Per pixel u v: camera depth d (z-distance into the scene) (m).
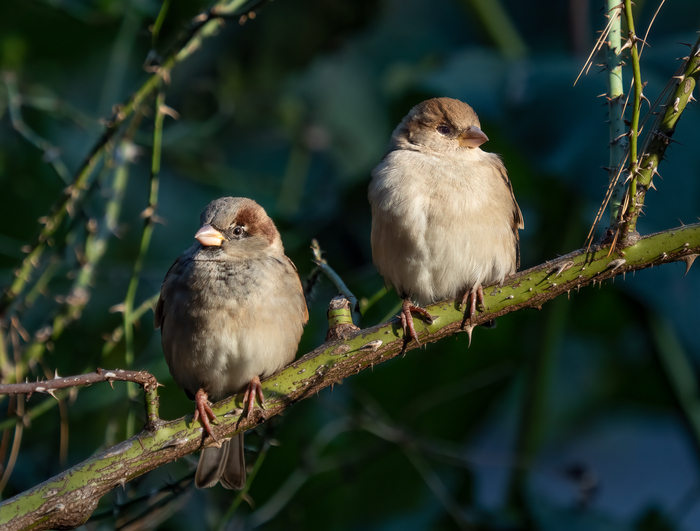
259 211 8.16
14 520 5.12
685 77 5.70
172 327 7.73
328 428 9.29
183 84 12.16
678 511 10.18
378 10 12.42
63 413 7.64
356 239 10.96
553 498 10.38
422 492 10.67
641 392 12.00
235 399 5.87
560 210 10.34
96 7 11.10
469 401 11.13
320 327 10.53
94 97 12.11
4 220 11.46
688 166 9.06
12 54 11.37
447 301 6.17
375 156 12.40
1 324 7.59
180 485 7.09
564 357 11.88
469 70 10.56
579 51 10.55
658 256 5.81
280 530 10.12
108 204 8.23
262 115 12.38
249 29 12.07
